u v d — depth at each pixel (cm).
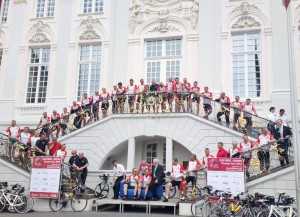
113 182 1441
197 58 1825
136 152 1683
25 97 2033
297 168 961
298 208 938
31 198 1297
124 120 1597
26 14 2125
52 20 2072
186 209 1181
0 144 1512
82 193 1367
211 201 1123
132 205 1434
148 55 1919
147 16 1934
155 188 1289
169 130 1542
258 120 1510
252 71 1761
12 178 1420
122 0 1981
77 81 1970
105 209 1342
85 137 1620
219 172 1205
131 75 1888
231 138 1459
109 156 1648
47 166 1316
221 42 1809
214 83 1762
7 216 1113
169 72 1866
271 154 1264
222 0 1848
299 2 1733
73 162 1402
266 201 1018
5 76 2055
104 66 1941
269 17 1767
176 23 1892
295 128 991
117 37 1942
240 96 1750
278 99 1658
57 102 1939
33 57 2078
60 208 1294
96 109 1653
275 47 1717
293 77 1031
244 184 1173
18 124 1944
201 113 1555
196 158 1388
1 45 2119
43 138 1514
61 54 2003
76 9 2053
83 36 2003
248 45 1794
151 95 1592
